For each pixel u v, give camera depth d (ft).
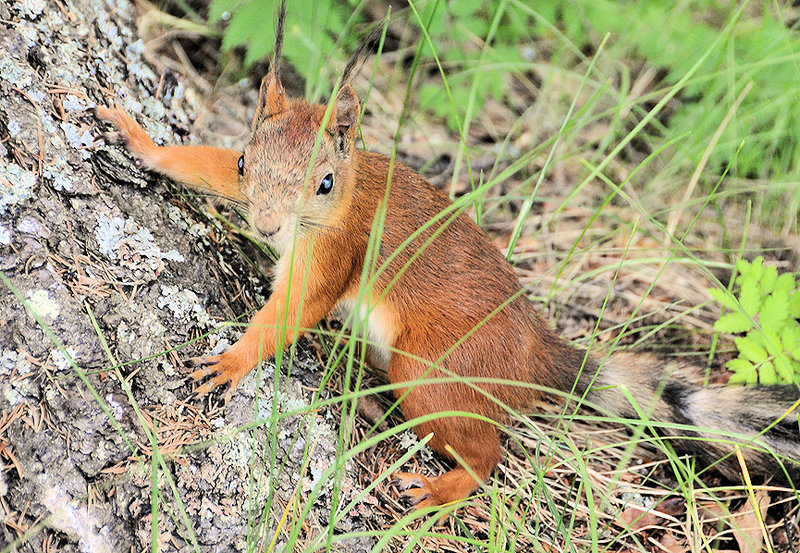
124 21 24.95
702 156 29.81
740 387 25.07
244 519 18.80
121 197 20.88
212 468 18.93
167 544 17.60
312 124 20.95
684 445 24.84
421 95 34.14
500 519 19.85
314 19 31.24
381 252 23.30
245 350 20.62
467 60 34.65
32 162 19.27
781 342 25.91
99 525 16.94
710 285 30.14
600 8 36.27
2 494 16.22
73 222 19.45
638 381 25.34
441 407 22.88
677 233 31.71
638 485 23.73
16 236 18.17
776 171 31.99
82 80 21.70
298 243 21.97
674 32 35.32
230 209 24.98
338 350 24.67
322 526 19.74
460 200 19.36
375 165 23.80
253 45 30.76
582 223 32.35
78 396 17.63
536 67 31.68
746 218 29.50
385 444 22.80
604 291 30.04
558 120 35.19
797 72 32.24
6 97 19.57
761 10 35.96
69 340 17.90
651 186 31.48
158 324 19.70
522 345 23.88
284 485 19.86
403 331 23.71
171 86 26.30
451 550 20.89
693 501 21.40
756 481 24.07
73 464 17.15
